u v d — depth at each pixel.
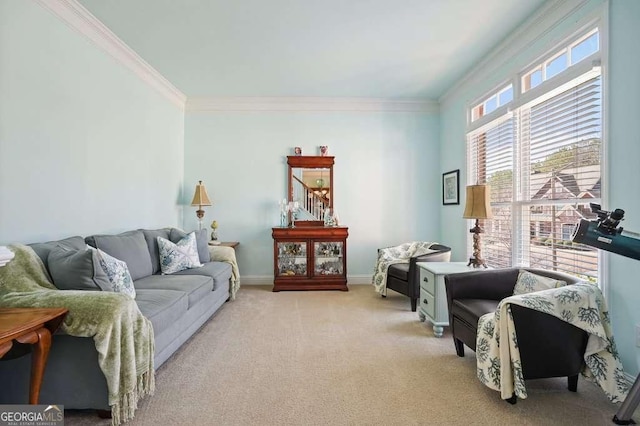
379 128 4.63
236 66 3.49
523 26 2.68
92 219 2.67
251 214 4.57
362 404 1.76
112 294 1.60
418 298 3.35
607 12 1.95
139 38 2.89
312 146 4.59
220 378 2.03
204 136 4.54
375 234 4.64
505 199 3.09
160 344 1.99
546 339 1.74
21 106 2.04
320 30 2.78
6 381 1.58
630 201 1.83
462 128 3.95
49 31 2.24
